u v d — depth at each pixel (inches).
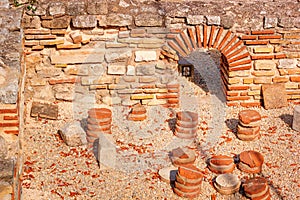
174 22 319.9
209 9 319.3
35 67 323.3
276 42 326.3
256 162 265.4
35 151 280.8
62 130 292.5
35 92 327.0
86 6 314.3
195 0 334.3
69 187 251.6
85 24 315.9
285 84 336.5
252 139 297.4
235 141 298.0
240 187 252.5
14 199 198.5
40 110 313.1
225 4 323.3
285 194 248.7
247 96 335.3
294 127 308.5
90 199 243.6
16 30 274.7
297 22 323.0
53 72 324.8
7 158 202.7
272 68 331.3
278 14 322.0
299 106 310.3
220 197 246.5
